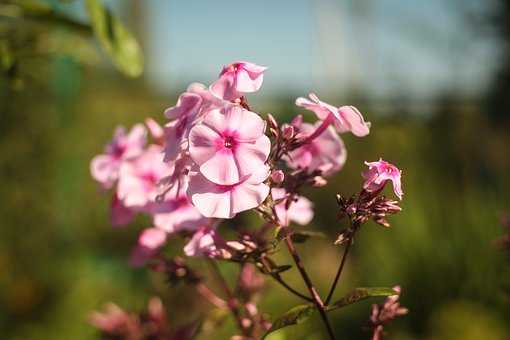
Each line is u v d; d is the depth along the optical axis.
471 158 1.14
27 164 0.85
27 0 0.42
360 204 0.28
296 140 0.30
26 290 0.90
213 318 0.38
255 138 0.27
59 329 0.88
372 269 0.97
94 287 0.95
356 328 0.89
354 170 1.35
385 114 1.33
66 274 0.94
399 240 0.98
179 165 0.29
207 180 0.27
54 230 0.93
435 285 0.91
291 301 0.93
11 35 0.44
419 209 1.00
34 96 0.76
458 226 0.94
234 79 0.28
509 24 1.15
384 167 0.28
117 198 0.38
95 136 1.09
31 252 0.92
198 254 0.31
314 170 0.31
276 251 0.29
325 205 1.33
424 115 1.25
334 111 0.29
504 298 0.42
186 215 0.33
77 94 0.83
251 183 0.27
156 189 0.33
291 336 0.40
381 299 0.91
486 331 0.80
